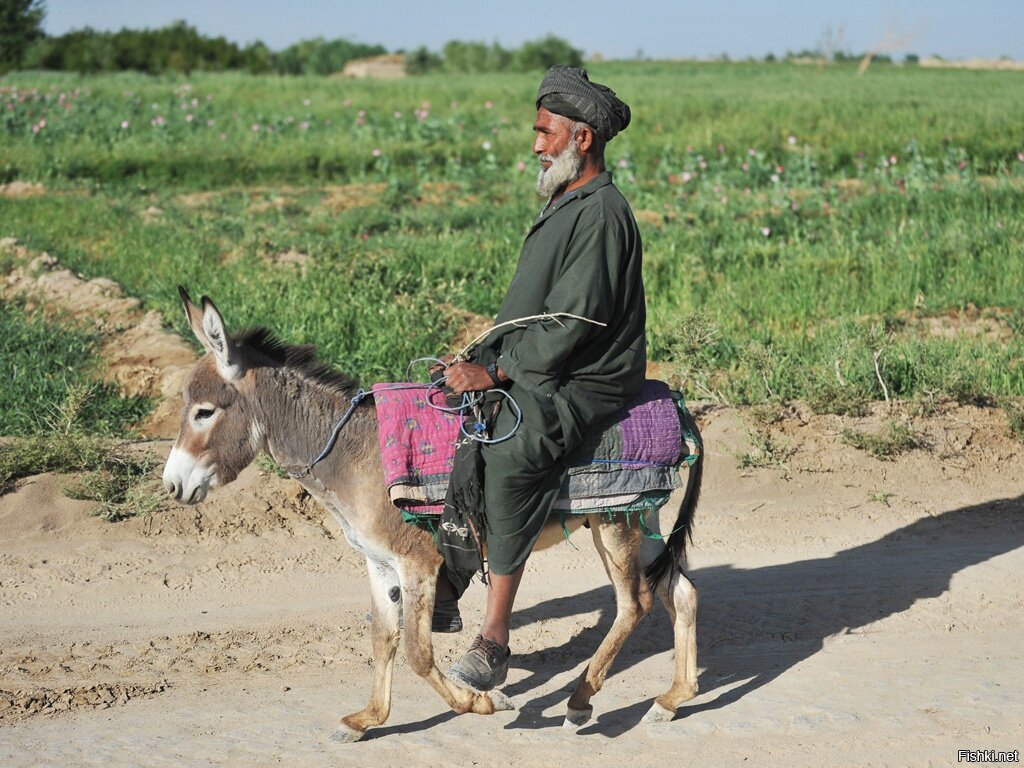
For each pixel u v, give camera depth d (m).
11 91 24.72
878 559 6.26
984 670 4.89
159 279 11.26
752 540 6.58
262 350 4.29
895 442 7.57
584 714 4.41
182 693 4.71
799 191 16.53
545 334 4.04
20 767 4.04
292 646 5.19
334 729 4.35
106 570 5.91
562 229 4.11
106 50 53.50
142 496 6.50
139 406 8.23
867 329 8.90
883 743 4.26
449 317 10.04
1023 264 11.45
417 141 21.86
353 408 4.26
